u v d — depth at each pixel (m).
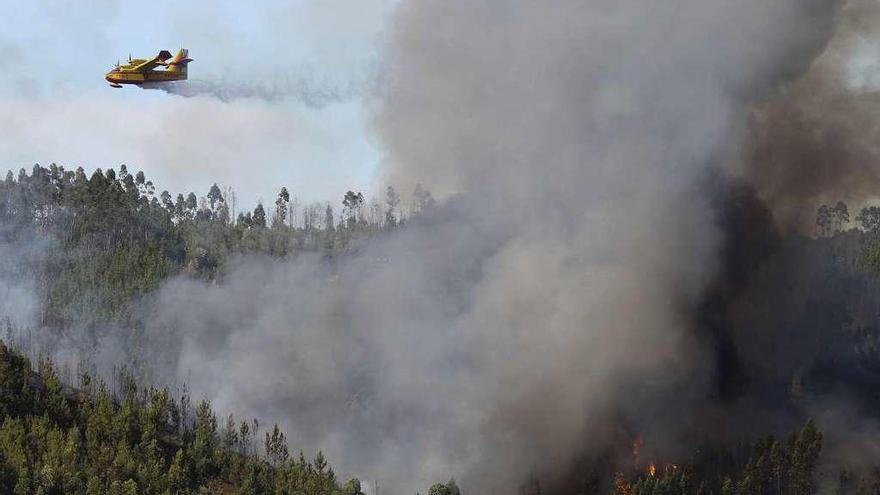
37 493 164.38
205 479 187.12
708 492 183.88
